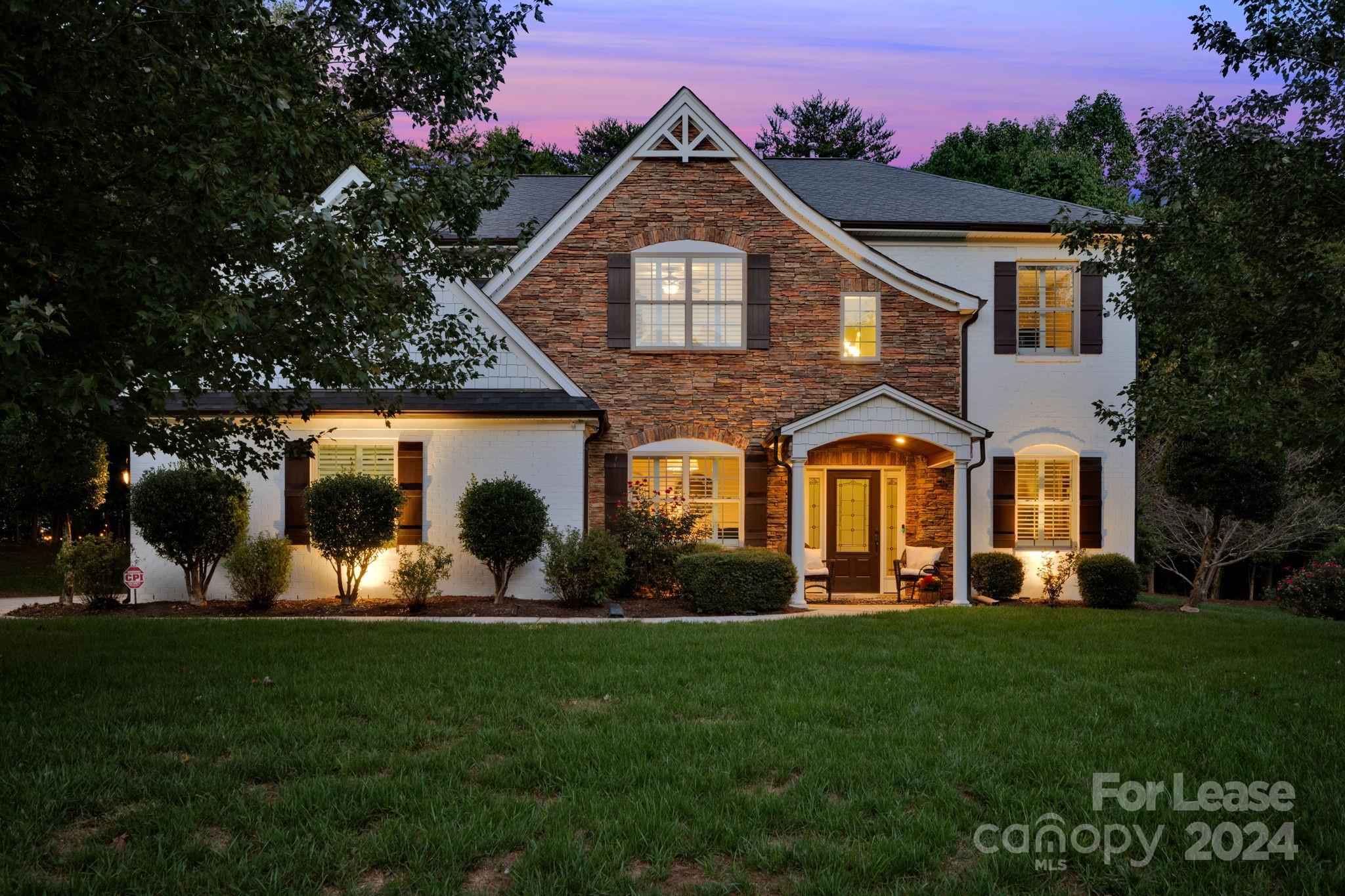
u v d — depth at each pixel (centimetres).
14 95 595
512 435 1452
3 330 500
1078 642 999
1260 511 1487
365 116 1181
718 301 1591
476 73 1088
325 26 971
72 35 632
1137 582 1501
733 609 1320
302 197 849
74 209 668
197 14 657
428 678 766
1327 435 898
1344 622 1284
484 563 1377
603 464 1562
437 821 444
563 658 870
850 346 1598
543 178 2002
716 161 1595
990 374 1627
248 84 701
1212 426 1039
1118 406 1628
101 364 655
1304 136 930
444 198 939
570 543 1382
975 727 620
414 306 920
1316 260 923
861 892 379
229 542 1316
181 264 692
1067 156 3183
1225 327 979
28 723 612
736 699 700
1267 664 870
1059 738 589
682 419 1576
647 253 1586
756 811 458
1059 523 1633
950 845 427
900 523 1645
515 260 1569
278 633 1030
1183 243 1024
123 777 500
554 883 382
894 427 1448
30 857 406
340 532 1325
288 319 745
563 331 1577
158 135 682
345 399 1418
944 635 1046
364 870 399
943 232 1636
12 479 1642
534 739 579
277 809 461
